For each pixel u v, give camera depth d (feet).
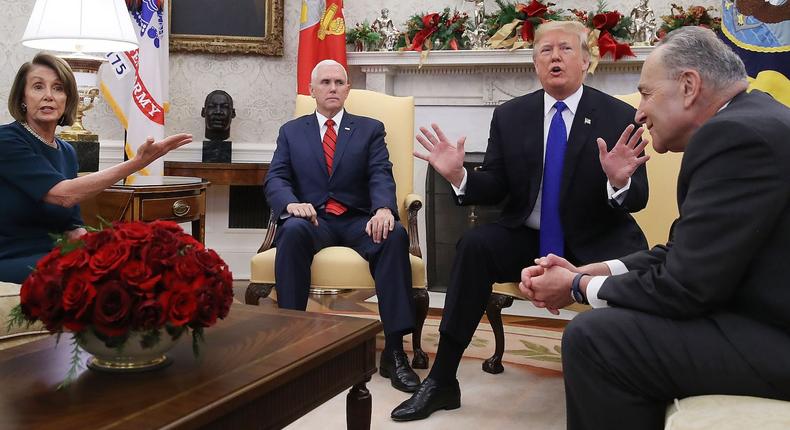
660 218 9.43
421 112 15.23
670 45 5.29
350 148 10.61
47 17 10.33
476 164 13.98
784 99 10.70
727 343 4.52
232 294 4.81
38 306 4.33
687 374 4.58
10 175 7.89
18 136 8.08
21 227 8.09
